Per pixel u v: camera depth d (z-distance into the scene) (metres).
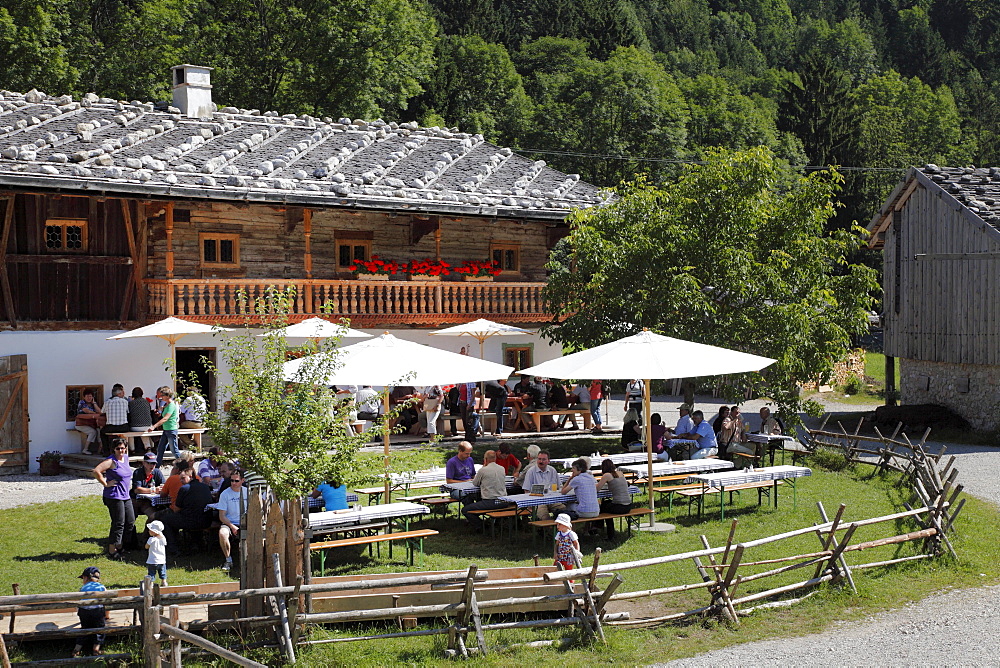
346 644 10.95
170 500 15.27
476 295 27.23
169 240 22.78
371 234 27.38
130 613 11.81
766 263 22.84
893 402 33.56
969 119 90.62
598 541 15.80
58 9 43.81
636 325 22.61
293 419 11.20
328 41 47.81
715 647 11.16
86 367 22.30
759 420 32.62
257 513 11.11
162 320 21.72
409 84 51.72
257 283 24.03
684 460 19.70
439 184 27.08
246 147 26.33
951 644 11.12
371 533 14.88
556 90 71.00
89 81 44.19
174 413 20.08
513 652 10.92
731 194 22.70
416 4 56.12
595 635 11.28
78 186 20.73
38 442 21.61
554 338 24.59
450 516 17.41
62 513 16.95
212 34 47.53
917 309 31.33
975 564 14.30
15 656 10.60
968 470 22.30
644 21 105.94
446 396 25.73
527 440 24.91
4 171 20.22
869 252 62.22
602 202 28.33
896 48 112.62
